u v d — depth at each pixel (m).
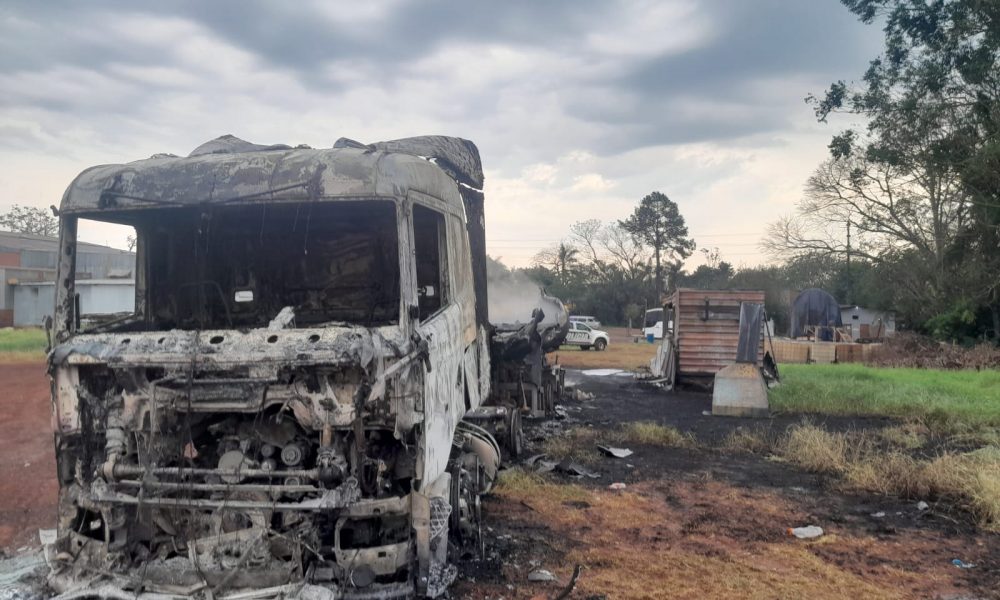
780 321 55.56
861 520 7.78
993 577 6.11
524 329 12.55
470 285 7.18
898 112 33.62
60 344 4.98
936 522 7.73
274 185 5.04
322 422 4.54
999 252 34.75
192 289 5.96
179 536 4.71
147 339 4.78
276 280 5.89
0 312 37.84
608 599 5.49
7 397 14.80
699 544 6.89
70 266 5.34
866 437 12.82
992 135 32.22
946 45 31.89
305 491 4.52
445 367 5.62
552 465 10.15
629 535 7.14
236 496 4.63
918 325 39.66
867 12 32.50
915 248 39.09
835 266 56.56
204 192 5.09
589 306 75.75
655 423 13.90
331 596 4.35
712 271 80.06
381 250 5.78
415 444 4.85
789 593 5.69
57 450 4.89
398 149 6.66
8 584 5.16
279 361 4.46
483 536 6.84
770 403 16.30
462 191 7.98
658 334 49.50
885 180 38.72
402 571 4.95
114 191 5.19
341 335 4.57
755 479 9.66
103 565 4.66
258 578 4.49
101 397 4.90
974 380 21.25
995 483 8.14
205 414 4.93
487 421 9.12
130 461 4.77
